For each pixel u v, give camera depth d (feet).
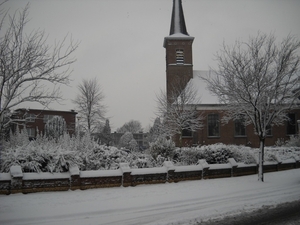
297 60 51.65
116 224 26.68
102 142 147.54
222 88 56.80
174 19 148.77
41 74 37.99
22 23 37.86
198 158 63.57
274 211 31.71
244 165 62.64
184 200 36.55
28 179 39.06
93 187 43.50
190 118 114.93
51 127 106.42
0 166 40.78
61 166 42.57
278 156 77.71
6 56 36.47
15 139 50.78
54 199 35.73
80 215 29.55
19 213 29.60
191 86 121.60
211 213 30.66
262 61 53.01
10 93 36.65
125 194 39.68
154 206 33.47
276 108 55.67
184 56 142.51
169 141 62.90
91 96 134.10
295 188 45.32
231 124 126.72
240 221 28.04
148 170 48.34
